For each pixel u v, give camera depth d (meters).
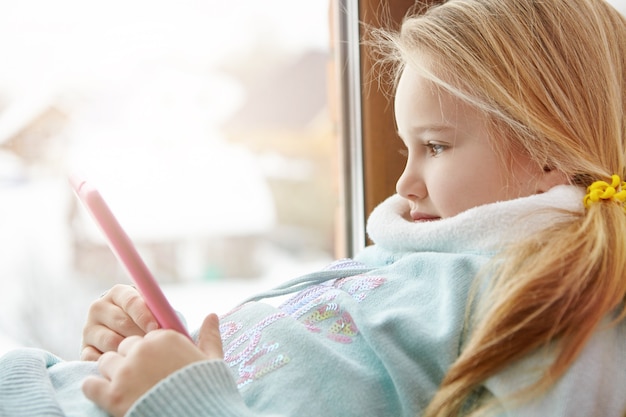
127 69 4.52
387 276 0.79
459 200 0.77
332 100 1.36
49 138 3.74
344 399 0.67
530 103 0.76
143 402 0.58
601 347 0.65
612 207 0.71
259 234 5.27
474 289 0.70
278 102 5.86
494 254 0.74
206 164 4.97
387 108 1.19
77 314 2.68
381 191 1.20
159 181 4.66
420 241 0.80
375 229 0.87
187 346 0.62
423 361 0.68
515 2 0.81
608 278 0.65
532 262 0.67
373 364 0.70
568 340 0.63
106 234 0.69
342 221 1.29
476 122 0.77
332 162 1.40
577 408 0.62
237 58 5.66
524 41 0.78
